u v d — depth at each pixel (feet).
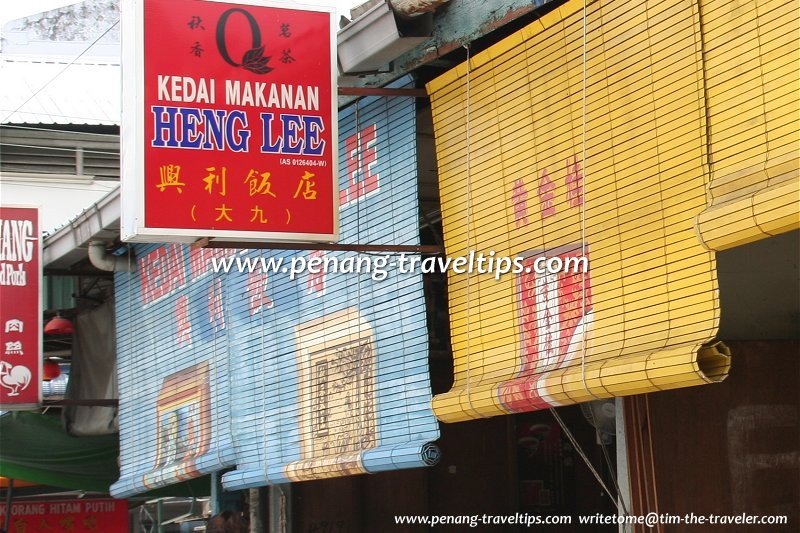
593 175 20.65
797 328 24.08
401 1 23.49
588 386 19.47
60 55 62.13
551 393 20.39
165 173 23.45
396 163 25.90
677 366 17.61
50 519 52.70
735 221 16.74
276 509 34.71
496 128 23.36
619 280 19.88
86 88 58.29
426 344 24.53
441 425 34.73
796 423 23.63
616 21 20.18
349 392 27.04
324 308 28.25
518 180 22.74
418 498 34.45
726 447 23.02
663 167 19.07
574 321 20.94
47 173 55.72
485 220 23.63
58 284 47.39
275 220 23.98
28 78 58.03
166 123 23.63
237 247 23.98
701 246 18.17
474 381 23.57
